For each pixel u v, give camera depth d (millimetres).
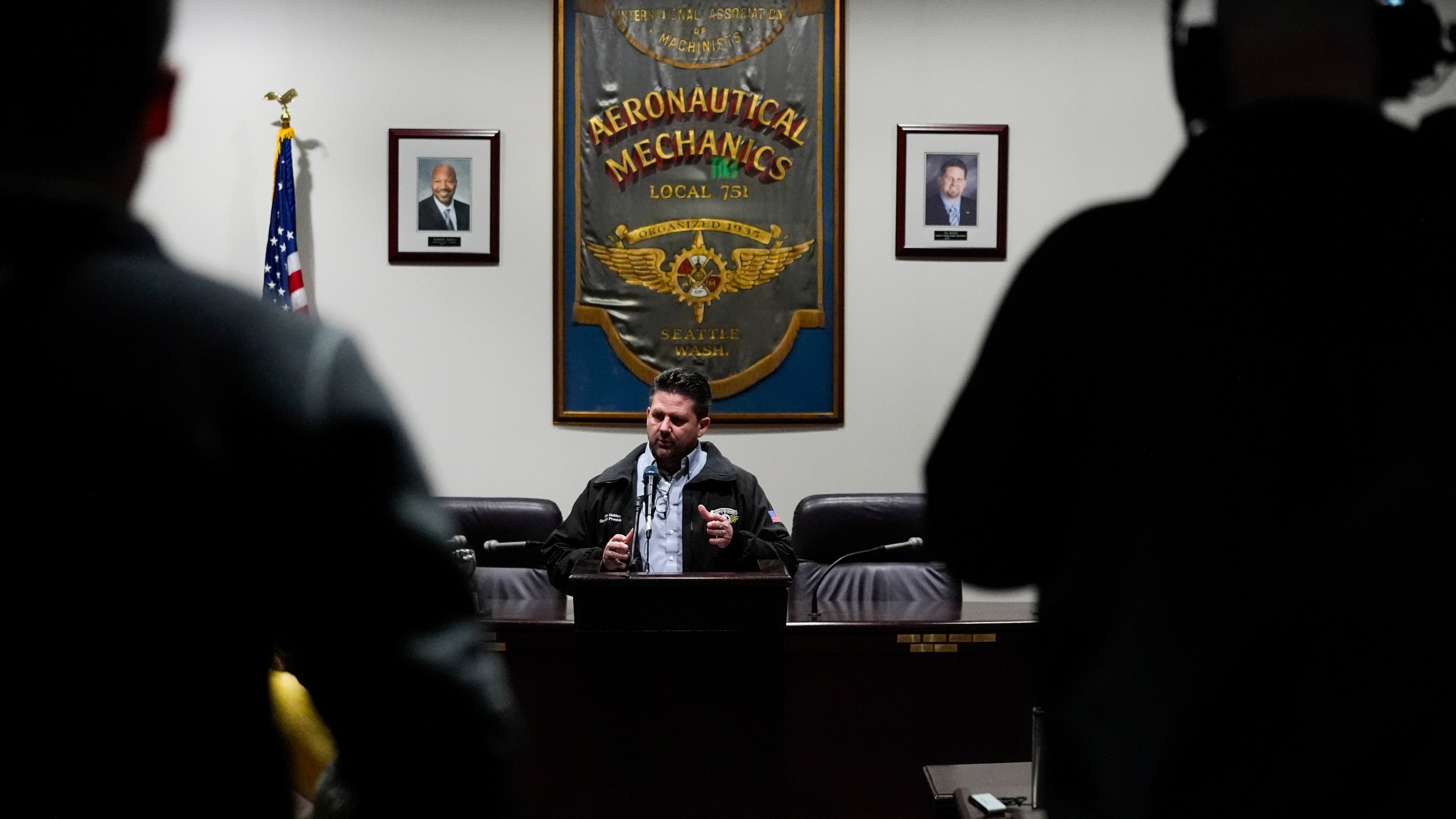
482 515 3941
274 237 4484
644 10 4699
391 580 637
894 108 4707
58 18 632
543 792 3180
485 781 633
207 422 625
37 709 594
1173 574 836
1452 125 890
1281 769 802
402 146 4680
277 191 4512
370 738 624
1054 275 927
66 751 594
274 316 676
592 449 4738
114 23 646
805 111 4703
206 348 639
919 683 3262
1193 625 827
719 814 2770
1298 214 848
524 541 3629
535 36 4707
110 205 661
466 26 4703
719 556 3631
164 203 4695
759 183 4711
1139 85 4699
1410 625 789
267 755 640
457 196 4688
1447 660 786
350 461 645
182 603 613
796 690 3258
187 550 615
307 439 639
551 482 4738
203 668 616
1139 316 876
